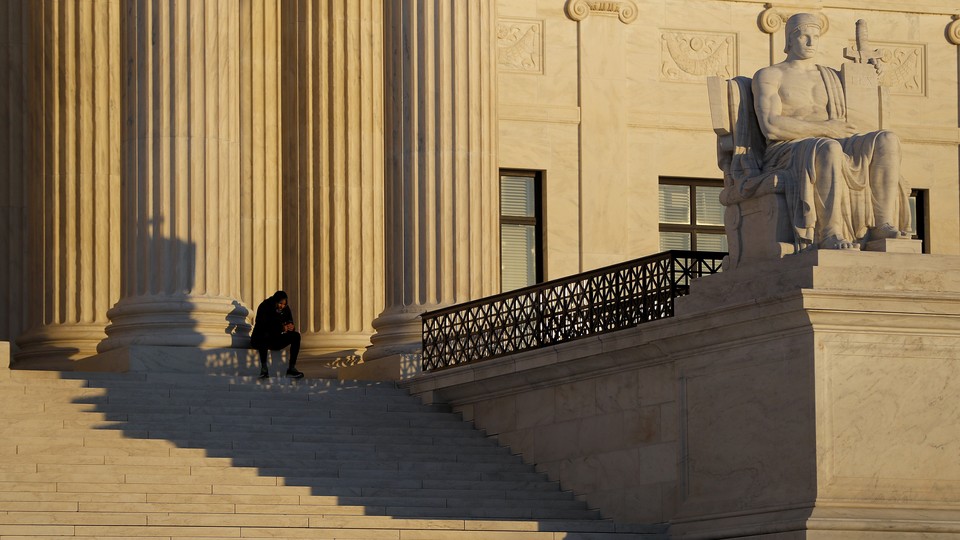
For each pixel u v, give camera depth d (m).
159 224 44.00
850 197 32.03
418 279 44.97
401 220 45.38
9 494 31.58
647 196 57.62
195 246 44.09
